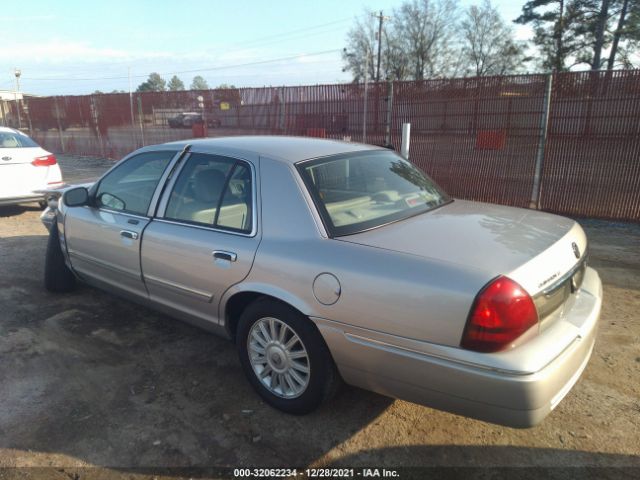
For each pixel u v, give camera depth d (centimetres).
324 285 262
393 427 293
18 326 425
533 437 282
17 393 327
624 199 753
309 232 281
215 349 387
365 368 259
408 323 238
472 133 859
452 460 266
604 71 730
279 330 296
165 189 362
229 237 310
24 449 275
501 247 254
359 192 316
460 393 230
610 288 491
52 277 484
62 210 453
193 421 299
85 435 286
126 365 363
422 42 5462
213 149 347
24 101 1975
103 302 478
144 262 364
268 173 310
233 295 309
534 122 799
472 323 222
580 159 775
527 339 228
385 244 262
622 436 281
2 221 827
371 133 977
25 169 819
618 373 342
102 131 1669
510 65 5312
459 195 894
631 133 729
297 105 1083
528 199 829
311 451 274
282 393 304
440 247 255
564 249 268
